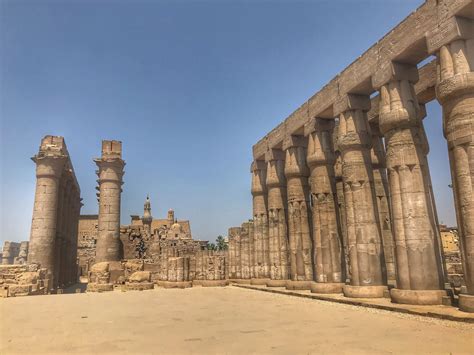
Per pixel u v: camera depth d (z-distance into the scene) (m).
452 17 11.71
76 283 47.25
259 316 11.99
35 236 30.23
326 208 19.62
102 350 7.47
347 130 17.38
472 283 10.51
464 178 10.92
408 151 13.84
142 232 48.16
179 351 7.23
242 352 7.01
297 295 19.05
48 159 31.28
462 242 10.92
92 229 70.62
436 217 14.45
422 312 10.98
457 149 11.16
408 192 13.55
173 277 30.80
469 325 9.18
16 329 10.19
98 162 38.38
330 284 18.45
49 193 31.16
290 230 22.89
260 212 28.84
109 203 37.75
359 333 8.64
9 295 22.59
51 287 29.84
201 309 14.26
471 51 11.53
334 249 19.12
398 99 14.35
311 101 20.77
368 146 17.23
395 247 13.73
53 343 8.25
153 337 8.74
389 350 6.89
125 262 36.12
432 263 12.95
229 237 33.81
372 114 20.67
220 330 9.49
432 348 6.97
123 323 11.00
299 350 7.05
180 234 68.12
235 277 32.53
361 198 16.62
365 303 13.72
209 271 31.14
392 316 11.24
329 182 19.91
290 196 23.23
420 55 14.15
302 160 23.30
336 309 13.44
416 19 13.29
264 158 28.97
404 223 13.48
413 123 14.05
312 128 20.55
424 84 17.61
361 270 16.03
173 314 12.90
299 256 22.22
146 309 14.51
